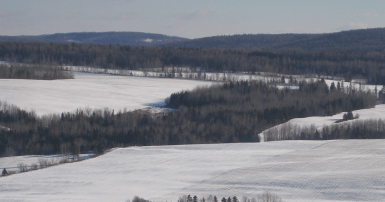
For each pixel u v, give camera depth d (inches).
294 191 2610.7
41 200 2635.3
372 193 2498.8
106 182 3031.5
